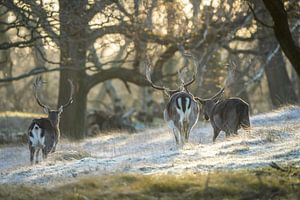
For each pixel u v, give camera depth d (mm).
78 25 82375
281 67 110750
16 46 81500
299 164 38844
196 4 93562
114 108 129625
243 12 94250
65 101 96312
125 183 36812
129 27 87688
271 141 49250
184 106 55062
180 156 45969
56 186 37406
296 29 92812
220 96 61188
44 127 55344
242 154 44781
